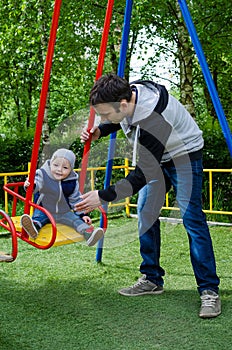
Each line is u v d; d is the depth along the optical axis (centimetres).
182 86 924
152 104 304
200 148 346
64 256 517
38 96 1173
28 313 358
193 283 423
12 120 1293
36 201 346
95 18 935
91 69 1006
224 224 664
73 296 393
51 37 337
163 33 1023
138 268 472
